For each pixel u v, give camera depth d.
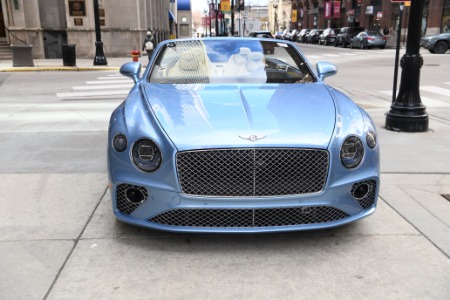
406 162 5.75
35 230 3.82
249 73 4.71
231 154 3.23
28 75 17.62
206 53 5.01
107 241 3.62
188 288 3.00
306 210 3.35
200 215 3.31
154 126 3.43
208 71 4.71
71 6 25.34
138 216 3.43
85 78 16.53
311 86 4.42
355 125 3.58
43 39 25.36
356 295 2.93
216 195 3.25
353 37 38.31
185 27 64.75
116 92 12.70
